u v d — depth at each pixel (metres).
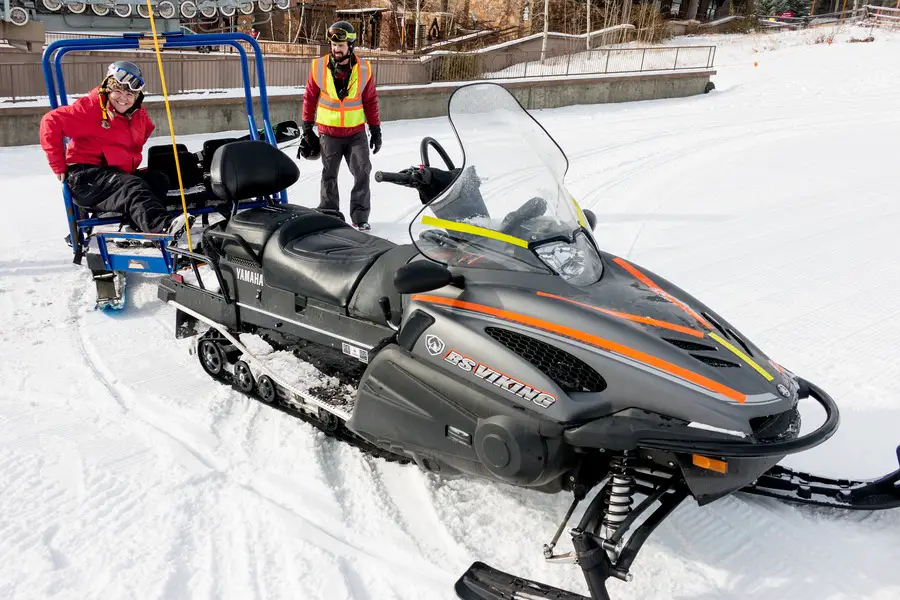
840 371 3.99
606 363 2.41
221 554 2.58
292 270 3.29
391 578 2.50
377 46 24.66
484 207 2.82
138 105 4.82
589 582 2.24
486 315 2.62
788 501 2.90
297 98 12.58
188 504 2.84
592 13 28.97
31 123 10.30
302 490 2.95
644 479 2.64
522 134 3.02
